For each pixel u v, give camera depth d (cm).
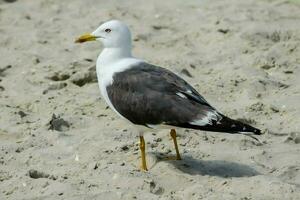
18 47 1745
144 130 1145
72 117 1344
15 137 1278
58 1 2064
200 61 1633
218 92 1464
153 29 1836
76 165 1164
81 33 1828
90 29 1852
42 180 1093
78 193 1045
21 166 1170
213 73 1568
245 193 1045
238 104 1404
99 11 1975
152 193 1060
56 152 1218
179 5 2011
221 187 1074
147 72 1147
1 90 1499
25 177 1105
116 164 1156
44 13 1977
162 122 1099
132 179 1091
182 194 1055
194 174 1127
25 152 1217
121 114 1150
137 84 1128
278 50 1655
